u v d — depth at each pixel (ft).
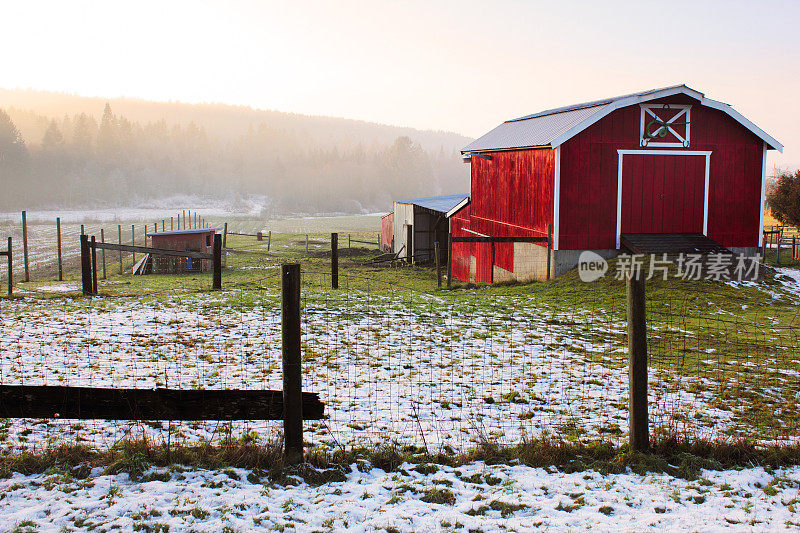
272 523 17.71
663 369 41.52
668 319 57.88
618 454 23.98
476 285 86.12
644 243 80.28
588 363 42.57
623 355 45.06
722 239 85.10
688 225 84.12
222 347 43.65
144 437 22.90
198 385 33.24
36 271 133.49
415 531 17.52
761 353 46.42
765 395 36.11
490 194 105.40
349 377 37.04
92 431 25.54
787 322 57.52
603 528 17.88
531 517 18.67
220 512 18.20
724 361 44.04
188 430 26.30
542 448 24.27
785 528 17.95
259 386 33.50
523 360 42.96
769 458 24.38
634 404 23.91
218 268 63.57
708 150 83.61
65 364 37.11
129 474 20.61
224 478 20.72
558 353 45.32
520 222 92.32
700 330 53.62
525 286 79.66
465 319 57.82
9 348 41.24
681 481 22.04
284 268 21.40
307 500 19.58
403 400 32.86
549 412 31.68
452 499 19.90
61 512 17.65
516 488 21.07
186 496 19.04
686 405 33.60
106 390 20.99
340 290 76.38
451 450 24.95
